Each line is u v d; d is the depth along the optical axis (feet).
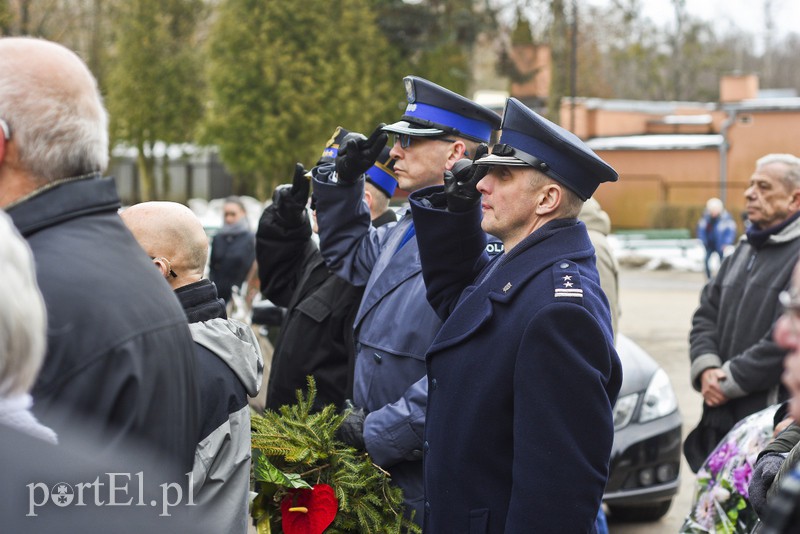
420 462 10.37
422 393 10.03
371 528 9.98
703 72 177.06
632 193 102.63
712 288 15.16
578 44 137.39
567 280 8.29
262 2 92.02
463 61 107.76
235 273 30.89
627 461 17.19
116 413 5.81
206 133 95.25
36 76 6.25
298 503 9.88
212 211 78.38
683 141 104.06
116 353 5.85
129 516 5.14
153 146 111.04
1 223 5.29
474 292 8.79
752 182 14.07
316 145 92.17
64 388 5.74
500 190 8.84
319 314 12.28
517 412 8.09
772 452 8.89
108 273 6.10
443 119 11.14
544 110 102.68
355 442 10.48
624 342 19.42
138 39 106.11
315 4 92.17
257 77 91.71
